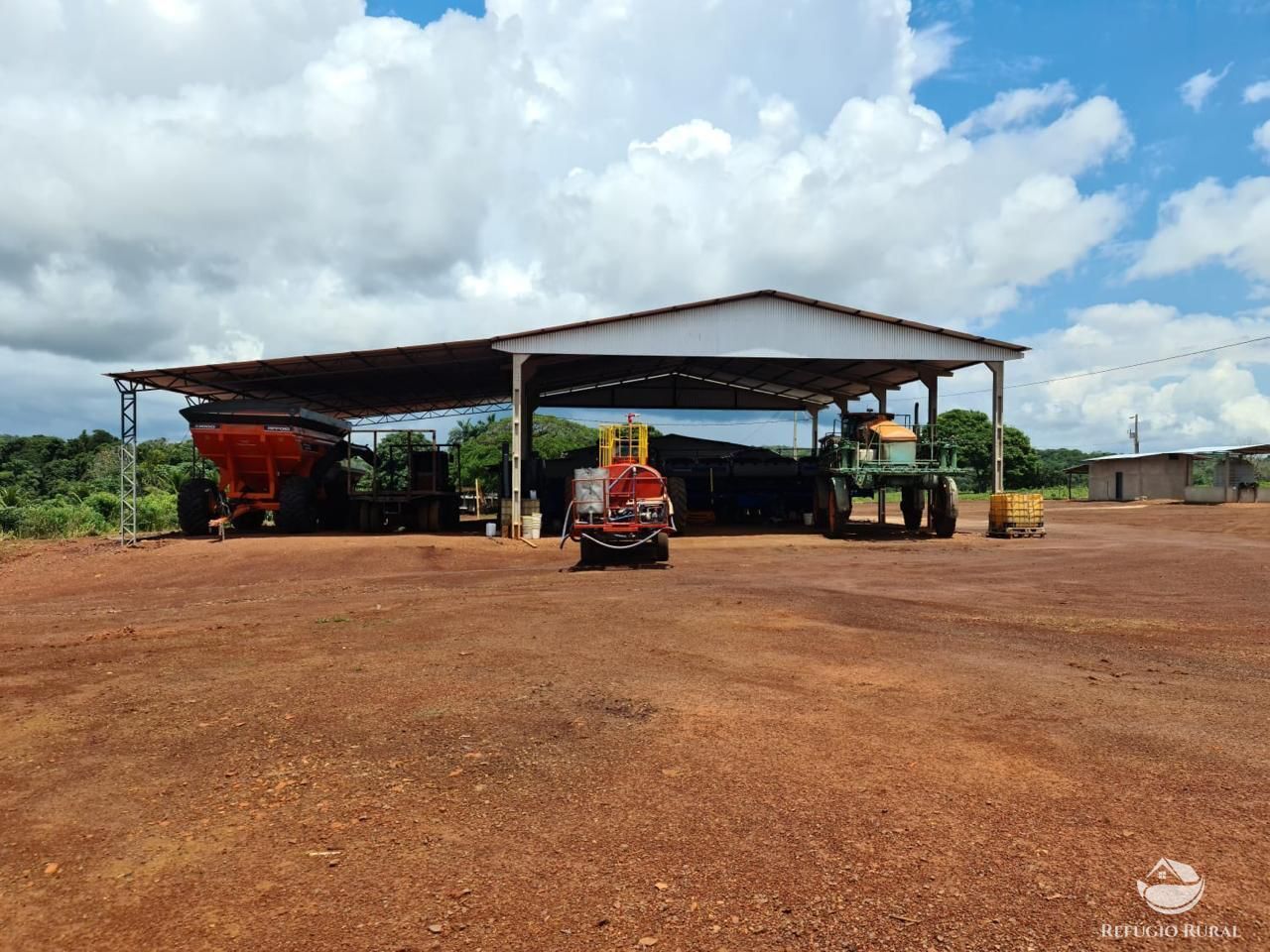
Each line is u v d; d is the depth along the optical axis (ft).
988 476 224.12
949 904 9.27
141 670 21.80
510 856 10.66
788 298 71.46
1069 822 11.45
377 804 12.45
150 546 58.80
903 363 86.02
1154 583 39.09
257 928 9.02
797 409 126.72
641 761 14.17
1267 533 75.82
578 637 25.50
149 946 8.71
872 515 113.60
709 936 8.68
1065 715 16.65
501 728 16.11
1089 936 8.59
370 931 8.89
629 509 50.37
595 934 8.75
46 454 159.63
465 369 79.46
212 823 11.89
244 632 27.66
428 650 23.77
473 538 67.41
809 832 11.23
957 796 12.41
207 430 64.54
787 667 21.12
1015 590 36.86
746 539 70.18
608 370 94.89
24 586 44.06
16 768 14.40
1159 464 144.05
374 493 73.36
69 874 10.43
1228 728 15.70
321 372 71.56
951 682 19.44
